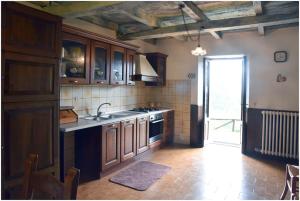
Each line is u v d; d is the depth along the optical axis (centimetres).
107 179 329
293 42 413
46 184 123
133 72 433
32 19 218
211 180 330
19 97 210
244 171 366
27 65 216
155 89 554
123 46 400
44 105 233
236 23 342
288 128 410
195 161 411
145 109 484
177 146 511
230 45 468
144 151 429
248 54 453
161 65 515
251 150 454
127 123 378
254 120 451
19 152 212
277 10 344
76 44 321
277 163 409
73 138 354
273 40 429
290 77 418
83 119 349
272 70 433
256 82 447
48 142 239
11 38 202
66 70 310
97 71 357
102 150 328
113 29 424
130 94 482
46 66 233
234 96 520
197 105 504
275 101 432
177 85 527
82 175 341
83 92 373
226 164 398
